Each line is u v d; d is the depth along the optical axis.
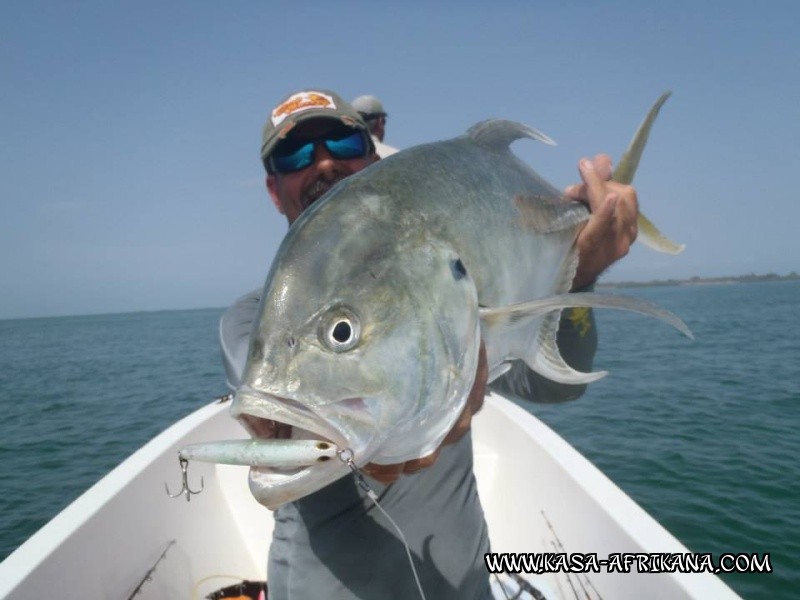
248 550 1.14
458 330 0.54
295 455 0.41
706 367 4.61
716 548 1.59
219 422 1.34
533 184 0.71
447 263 0.55
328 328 0.48
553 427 2.83
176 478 1.08
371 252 0.52
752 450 2.37
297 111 0.86
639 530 0.79
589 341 0.79
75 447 3.25
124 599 0.86
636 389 3.74
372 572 0.65
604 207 0.69
